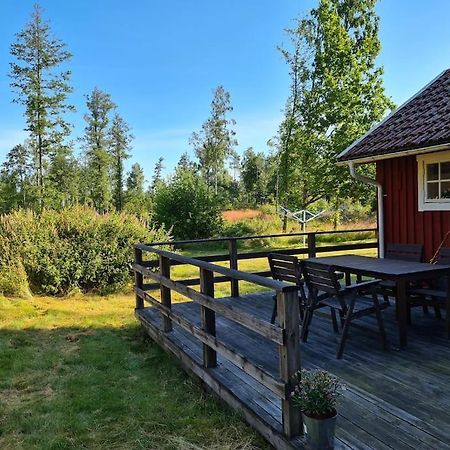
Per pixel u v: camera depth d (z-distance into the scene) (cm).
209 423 328
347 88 1847
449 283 432
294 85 2023
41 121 2719
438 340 432
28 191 2791
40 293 888
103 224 941
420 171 590
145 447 306
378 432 259
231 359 323
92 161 4047
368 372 355
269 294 711
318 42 1958
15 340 590
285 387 253
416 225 604
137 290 626
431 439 250
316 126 1912
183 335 492
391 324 488
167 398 390
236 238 690
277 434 264
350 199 1972
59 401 397
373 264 477
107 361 503
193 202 1905
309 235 719
